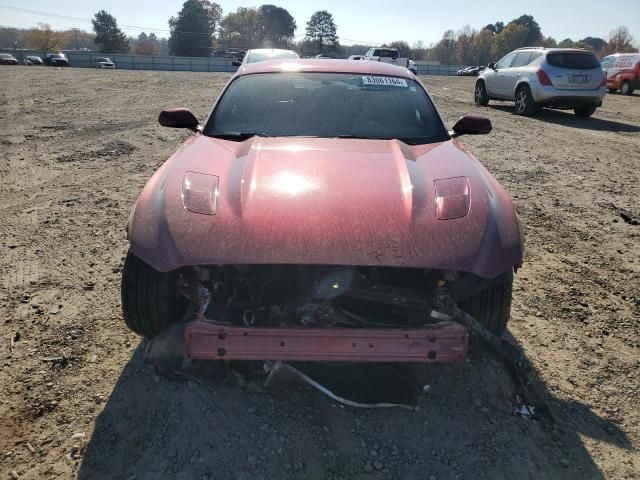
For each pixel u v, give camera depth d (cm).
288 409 266
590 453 247
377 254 232
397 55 3306
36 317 347
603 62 2411
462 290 265
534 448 249
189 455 239
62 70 3297
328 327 246
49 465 233
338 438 250
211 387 279
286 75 396
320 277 258
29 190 634
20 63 6612
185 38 10500
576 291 401
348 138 337
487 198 269
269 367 265
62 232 499
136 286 271
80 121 1123
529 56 1381
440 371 295
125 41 11062
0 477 226
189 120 379
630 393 289
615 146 977
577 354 322
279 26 12650
